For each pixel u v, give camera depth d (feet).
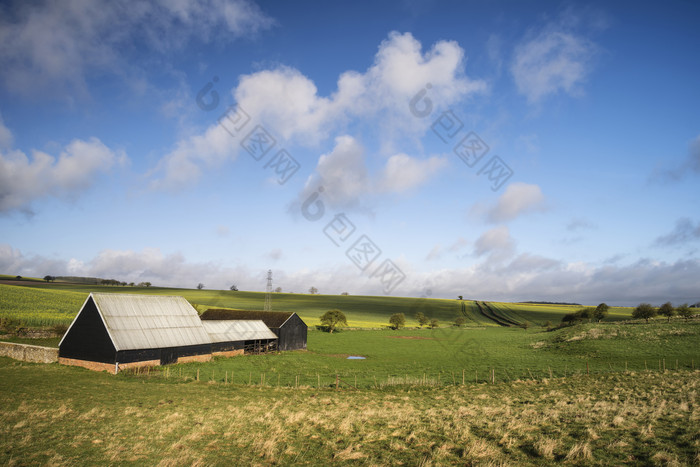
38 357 132.87
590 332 216.54
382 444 50.88
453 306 575.79
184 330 155.74
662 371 127.44
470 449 46.06
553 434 51.90
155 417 64.13
